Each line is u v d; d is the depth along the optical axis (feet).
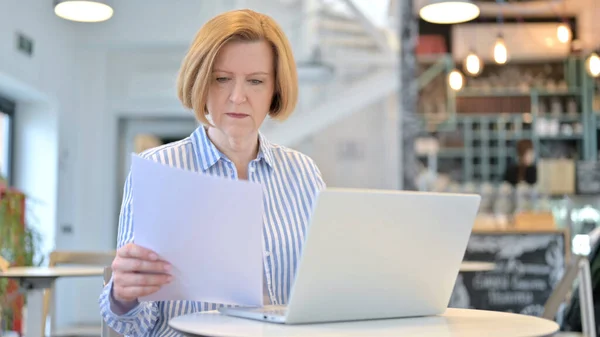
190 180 4.44
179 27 27.61
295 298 4.49
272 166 6.28
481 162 31.14
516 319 5.01
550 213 22.31
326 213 4.38
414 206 4.74
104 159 28.17
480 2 30.12
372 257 4.69
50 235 25.05
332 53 33.22
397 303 4.99
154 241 4.58
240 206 4.47
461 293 21.25
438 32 30.01
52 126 25.39
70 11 19.07
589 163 27.61
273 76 5.82
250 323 4.50
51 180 25.22
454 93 30.86
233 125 5.66
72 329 25.62
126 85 28.48
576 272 10.02
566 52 29.99
